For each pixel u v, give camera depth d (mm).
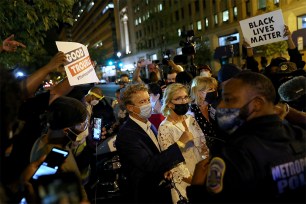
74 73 2609
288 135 1409
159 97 3990
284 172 1295
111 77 53250
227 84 1479
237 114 1413
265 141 1321
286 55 22250
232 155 1296
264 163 1270
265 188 1267
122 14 77812
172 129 2650
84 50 2736
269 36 4621
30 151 1631
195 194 1496
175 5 43594
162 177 2361
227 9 32906
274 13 4523
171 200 2430
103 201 3146
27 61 5297
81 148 2432
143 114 2467
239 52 31547
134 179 2342
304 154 1383
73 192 1023
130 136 2389
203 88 2945
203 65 5746
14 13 4469
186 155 2533
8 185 1216
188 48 7074
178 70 6004
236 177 1250
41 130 1889
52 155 1647
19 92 1339
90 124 3293
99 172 3418
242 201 1258
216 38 35531
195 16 38906
